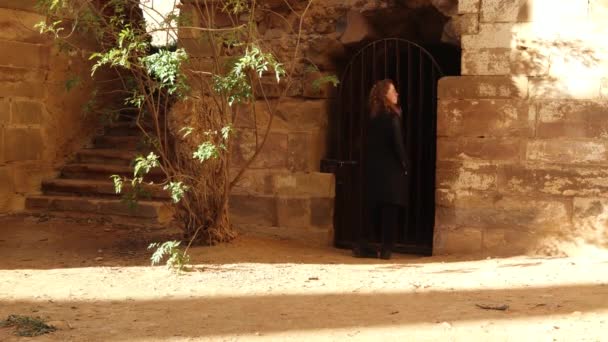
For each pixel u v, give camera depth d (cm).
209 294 617
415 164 1158
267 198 949
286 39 951
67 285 654
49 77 1084
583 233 816
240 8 827
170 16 805
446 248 856
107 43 887
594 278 670
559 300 577
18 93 1041
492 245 841
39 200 1042
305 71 895
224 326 516
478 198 846
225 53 920
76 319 535
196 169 823
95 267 746
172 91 748
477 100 843
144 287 646
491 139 841
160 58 734
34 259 797
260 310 560
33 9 1050
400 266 768
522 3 829
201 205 841
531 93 830
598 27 813
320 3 945
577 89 816
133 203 820
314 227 939
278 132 948
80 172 1093
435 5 873
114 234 940
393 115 847
